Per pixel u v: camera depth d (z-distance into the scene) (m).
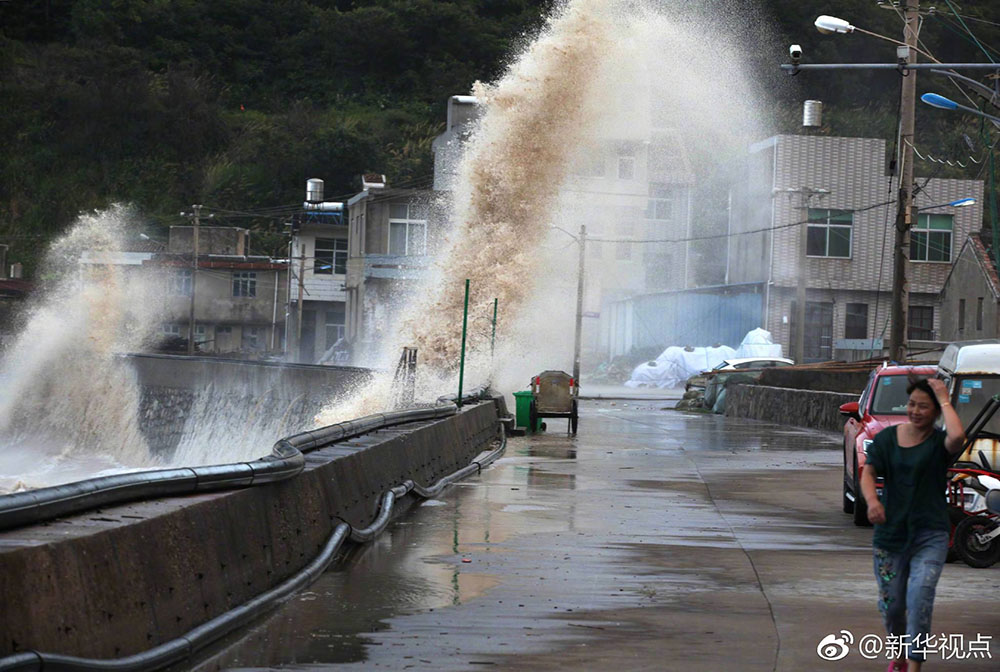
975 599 10.95
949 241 79.44
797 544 14.16
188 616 8.35
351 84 137.62
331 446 15.88
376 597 10.44
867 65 32.19
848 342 71.62
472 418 26.81
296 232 94.94
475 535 14.55
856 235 78.50
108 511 8.41
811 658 8.38
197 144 125.38
